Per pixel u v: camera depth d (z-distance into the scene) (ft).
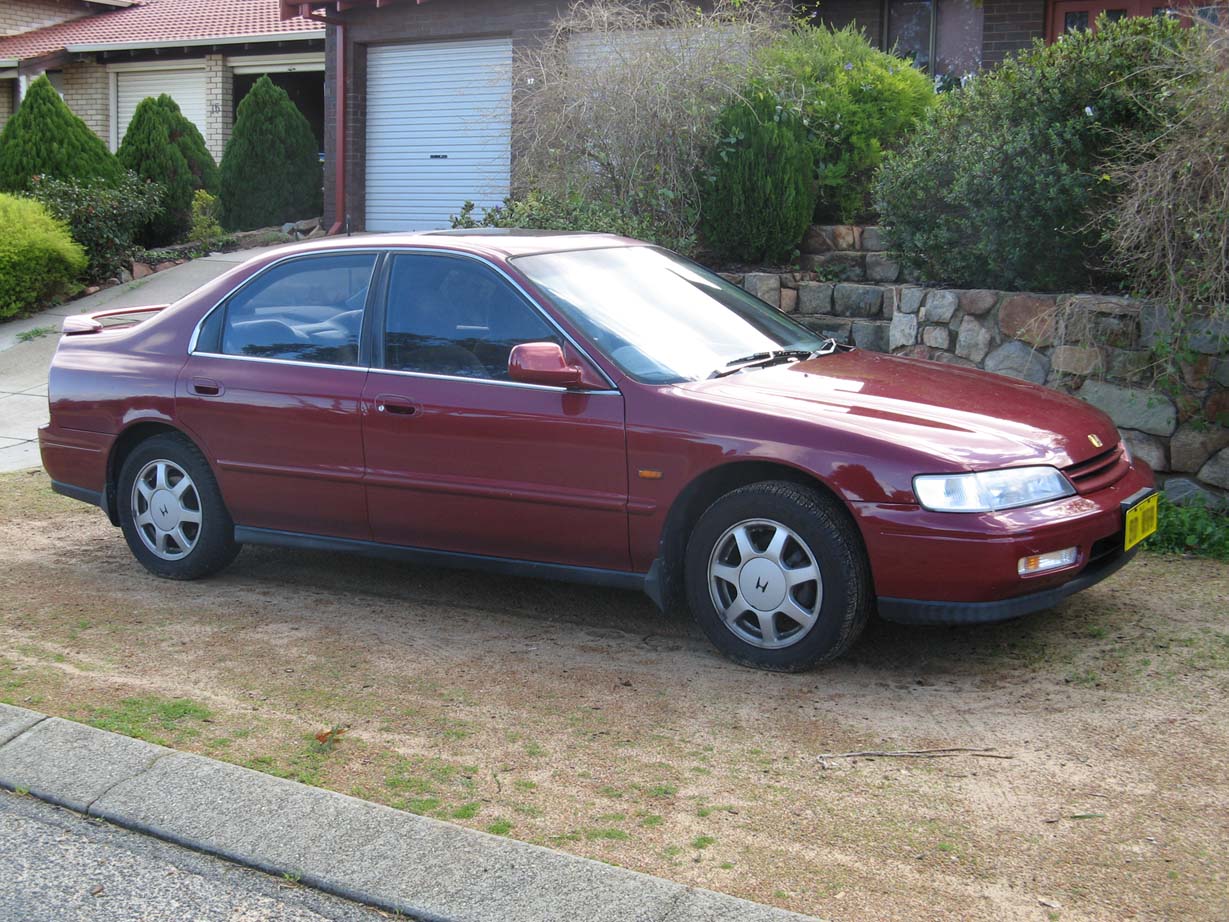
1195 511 20.92
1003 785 12.51
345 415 17.80
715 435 15.48
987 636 16.83
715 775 12.85
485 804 12.25
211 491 19.42
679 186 32.42
